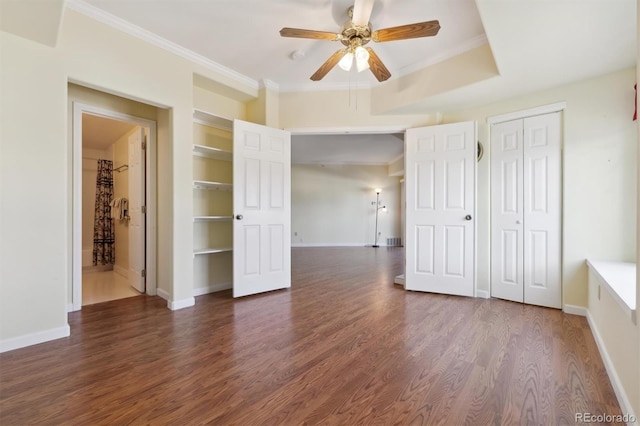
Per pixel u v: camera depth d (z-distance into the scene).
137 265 3.70
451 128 3.47
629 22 1.92
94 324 2.56
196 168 3.49
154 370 1.81
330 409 1.46
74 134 2.93
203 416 1.41
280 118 3.84
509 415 1.41
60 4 1.74
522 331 2.40
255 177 3.48
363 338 2.28
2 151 2.00
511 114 3.17
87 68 2.36
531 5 1.79
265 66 3.31
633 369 1.38
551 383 1.67
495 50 2.27
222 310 2.94
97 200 5.07
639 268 1.26
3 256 2.02
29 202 2.11
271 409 1.46
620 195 2.61
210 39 2.79
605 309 1.98
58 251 2.23
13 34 2.03
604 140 2.67
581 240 2.77
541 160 3.00
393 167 8.95
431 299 3.31
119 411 1.44
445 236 3.51
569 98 2.83
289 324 2.57
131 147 3.92
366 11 1.98
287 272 3.82
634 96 2.54
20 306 2.09
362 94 3.74
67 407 1.46
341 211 9.26
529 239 3.08
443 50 2.98
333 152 7.75
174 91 2.92
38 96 2.13
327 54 3.05
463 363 1.89
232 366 1.86
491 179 3.35
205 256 3.60
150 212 3.42
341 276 4.60
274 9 2.35
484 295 3.37
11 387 1.62
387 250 8.07
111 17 2.45
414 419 1.39
